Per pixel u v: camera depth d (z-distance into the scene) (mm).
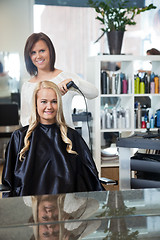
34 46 2855
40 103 2191
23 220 1075
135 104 4785
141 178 2637
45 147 2203
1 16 6762
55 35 7027
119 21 4504
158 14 6453
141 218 1104
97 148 4504
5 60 6660
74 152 2213
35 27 6926
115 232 1044
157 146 2436
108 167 4613
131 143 2535
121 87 4688
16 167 2232
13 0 6777
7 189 2209
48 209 1154
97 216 1110
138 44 6809
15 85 6703
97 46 6887
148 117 4812
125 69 4793
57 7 6969
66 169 2176
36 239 994
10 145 2318
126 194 1305
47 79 2951
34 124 2217
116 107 4816
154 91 4766
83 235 1014
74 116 4219
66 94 2900
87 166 2271
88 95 2963
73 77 2988
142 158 2590
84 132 4266
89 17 6980
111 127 4672
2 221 1072
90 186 2285
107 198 1259
